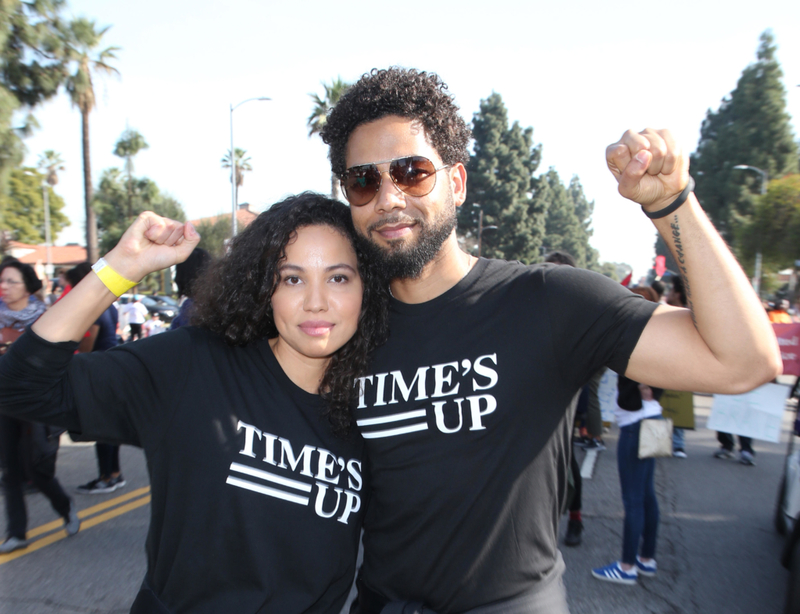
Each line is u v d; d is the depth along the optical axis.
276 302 1.44
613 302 1.37
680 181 1.17
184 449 1.36
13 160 15.16
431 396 1.44
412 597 1.47
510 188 49.62
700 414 9.20
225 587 1.35
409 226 1.48
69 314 1.24
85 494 5.07
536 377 1.41
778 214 25.42
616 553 4.05
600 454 6.64
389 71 1.57
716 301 1.19
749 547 4.14
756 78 40.19
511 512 1.40
